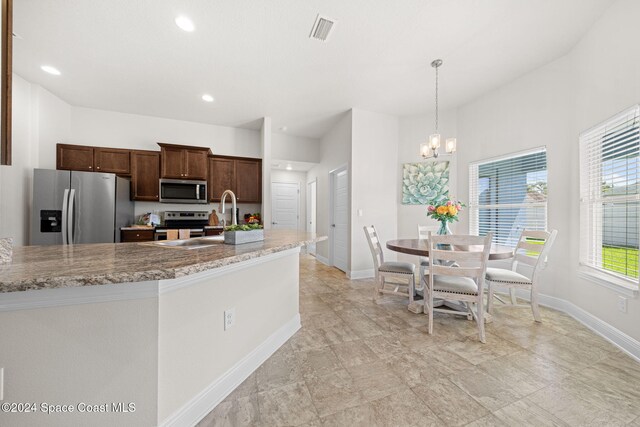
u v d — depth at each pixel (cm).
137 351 103
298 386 150
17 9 203
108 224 348
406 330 223
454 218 268
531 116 297
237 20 217
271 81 321
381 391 145
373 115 416
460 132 393
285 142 539
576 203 250
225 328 146
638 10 181
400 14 210
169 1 196
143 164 406
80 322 95
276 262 198
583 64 238
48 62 281
